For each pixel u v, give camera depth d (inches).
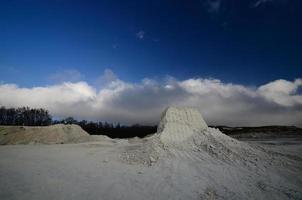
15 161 743.7
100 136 1812.3
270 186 409.7
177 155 626.5
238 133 2295.8
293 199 354.3
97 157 766.5
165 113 851.4
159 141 706.2
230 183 426.9
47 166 640.4
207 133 742.5
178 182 435.8
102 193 381.1
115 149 920.9
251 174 480.4
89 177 491.5
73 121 3400.6
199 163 566.9
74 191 393.1
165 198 356.8
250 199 352.8
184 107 872.9
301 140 1433.3
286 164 550.6
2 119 3186.5
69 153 943.7
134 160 639.1
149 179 461.4
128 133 2938.0
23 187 418.6
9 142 1632.6
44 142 1663.4
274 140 1477.6
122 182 445.4
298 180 445.7
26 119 3267.7
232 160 581.0
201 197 362.0
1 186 425.4
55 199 354.0
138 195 370.3
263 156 602.9
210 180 445.1
